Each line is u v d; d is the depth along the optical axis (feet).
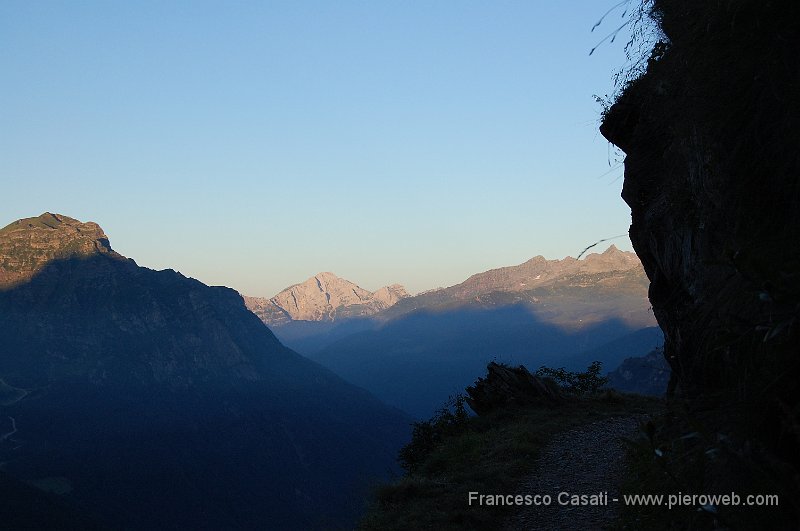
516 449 45.96
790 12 15.11
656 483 22.79
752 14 16.26
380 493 38.63
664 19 22.80
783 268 10.52
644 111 31.96
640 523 22.62
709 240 21.98
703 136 20.03
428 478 43.75
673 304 28.32
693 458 17.25
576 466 40.04
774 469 11.37
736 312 14.64
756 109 16.26
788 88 14.78
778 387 12.31
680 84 21.53
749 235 16.07
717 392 17.02
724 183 18.67
